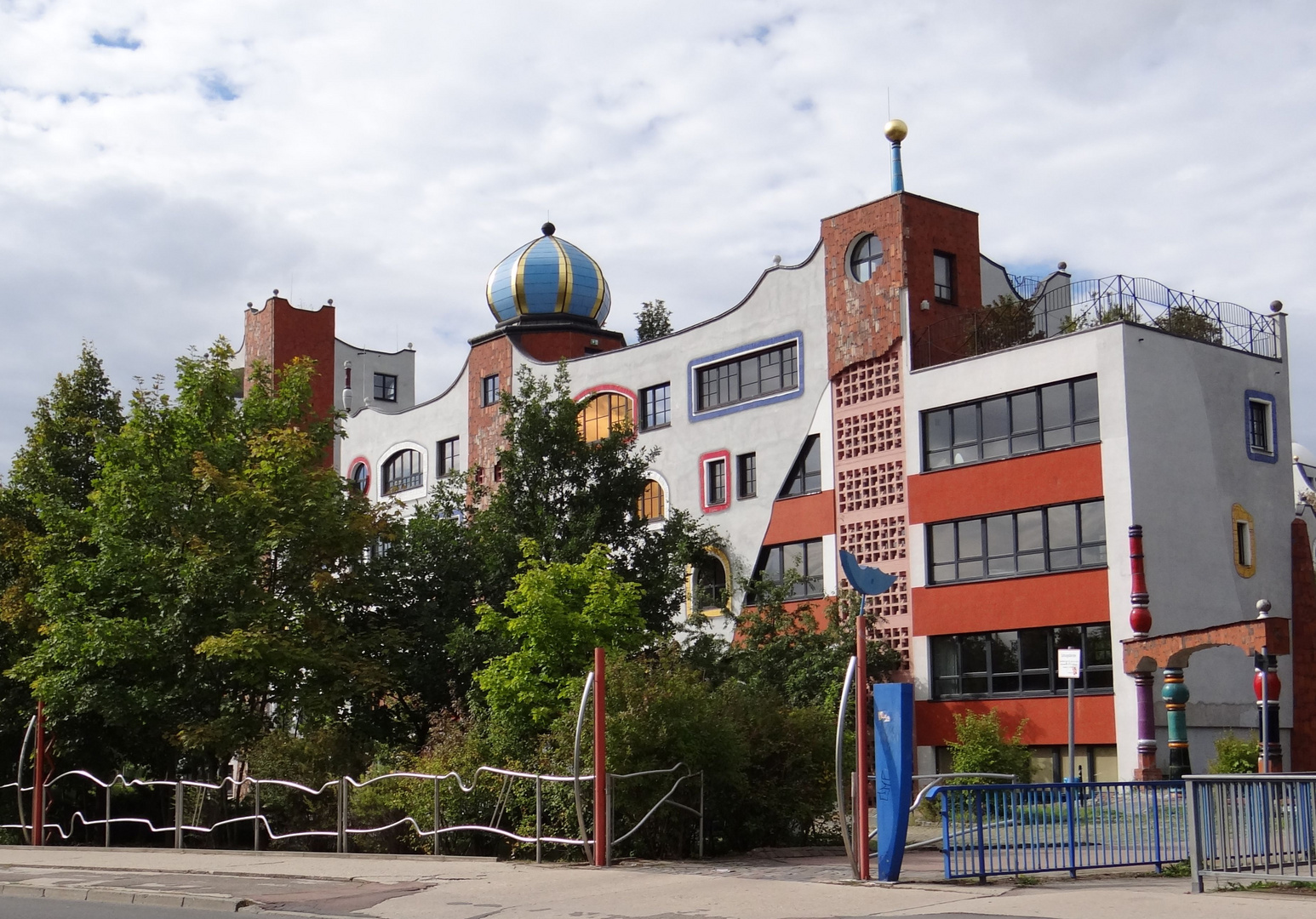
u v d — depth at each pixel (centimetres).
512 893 1527
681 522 3291
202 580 2684
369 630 3036
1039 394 3603
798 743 2173
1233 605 3559
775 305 4275
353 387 6819
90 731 3064
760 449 4269
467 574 3097
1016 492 3606
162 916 1420
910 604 3816
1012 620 3578
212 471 2761
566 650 2422
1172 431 3500
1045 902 1316
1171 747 3006
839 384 4062
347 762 2453
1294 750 3672
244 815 2612
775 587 3734
